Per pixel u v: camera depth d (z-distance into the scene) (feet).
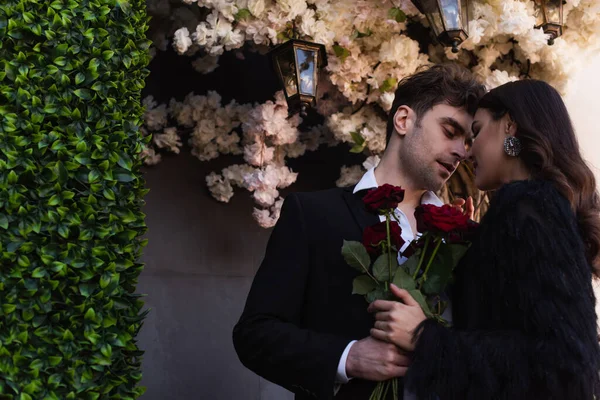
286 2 12.05
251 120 13.51
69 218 7.52
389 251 7.37
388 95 12.49
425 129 8.16
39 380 7.10
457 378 6.68
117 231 7.85
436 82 8.23
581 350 6.46
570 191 7.17
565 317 6.52
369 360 7.11
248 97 14.53
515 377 6.56
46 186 7.47
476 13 12.17
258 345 7.47
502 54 13.39
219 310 13.78
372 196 7.46
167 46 14.25
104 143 7.88
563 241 6.77
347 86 12.67
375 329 7.25
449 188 12.42
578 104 14.83
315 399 7.50
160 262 13.56
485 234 7.07
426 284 7.34
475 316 7.07
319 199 8.18
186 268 13.70
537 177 7.36
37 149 7.51
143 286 13.38
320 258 7.84
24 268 7.22
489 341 6.71
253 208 14.30
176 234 13.75
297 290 7.73
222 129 13.99
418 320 7.08
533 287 6.63
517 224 6.85
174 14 13.64
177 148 13.87
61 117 7.74
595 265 7.26
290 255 7.85
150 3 13.57
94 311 7.50
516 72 13.25
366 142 12.94
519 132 7.59
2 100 7.57
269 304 7.66
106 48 8.15
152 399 13.11
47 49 7.86
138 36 8.86
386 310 7.19
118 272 7.82
